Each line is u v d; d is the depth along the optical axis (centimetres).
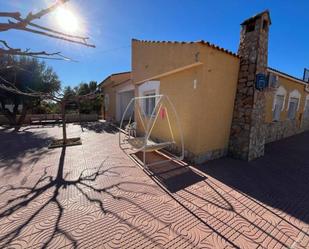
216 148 556
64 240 239
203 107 496
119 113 1401
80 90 2155
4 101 1292
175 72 579
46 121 1425
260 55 511
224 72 520
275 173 461
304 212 304
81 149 659
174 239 242
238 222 277
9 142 779
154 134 729
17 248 226
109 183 396
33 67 1150
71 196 343
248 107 529
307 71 1054
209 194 356
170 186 386
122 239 242
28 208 305
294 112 988
